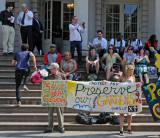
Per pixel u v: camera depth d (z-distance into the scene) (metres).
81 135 6.39
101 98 6.69
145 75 8.93
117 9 13.62
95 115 7.29
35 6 13.24
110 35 13.62
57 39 13.10
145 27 13.30
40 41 11.50
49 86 6.65
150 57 10.49
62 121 6.70
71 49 9.99
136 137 6.23
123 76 6.74
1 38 11.20
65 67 8.47
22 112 7.59
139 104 6.56
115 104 6.63
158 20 11.36
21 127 6.96
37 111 7.60
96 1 13.35
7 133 6.57
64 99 6.62
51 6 13.20
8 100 7.94
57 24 13.55
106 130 6.88
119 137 6.22
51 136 6.29
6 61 10.08
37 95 8.17
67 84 6.69
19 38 12.99
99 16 13.35
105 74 9.12
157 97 6.54
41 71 7.12
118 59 9.30
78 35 9.91
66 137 6.20
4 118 7.28
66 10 13.57
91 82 6.72
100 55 10.02
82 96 6.71
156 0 11.41
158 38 11.29
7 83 8.73
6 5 10.80
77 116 7.03
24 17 10.51
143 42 13.27
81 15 11.11
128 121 6.64
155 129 6.91
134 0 13.62
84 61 10.28
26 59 7.63
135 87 6.58
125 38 13.60
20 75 7.50
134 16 13.65
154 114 6.51
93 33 13.19
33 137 6.19
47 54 8.82
